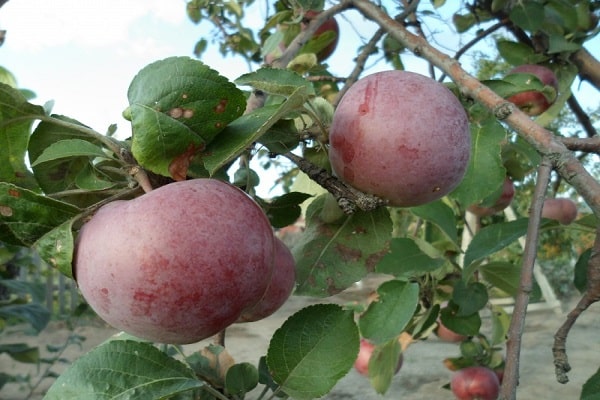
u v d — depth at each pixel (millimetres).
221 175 300
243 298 214
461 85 317
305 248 323
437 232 745
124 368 242
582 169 258
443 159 260
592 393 293
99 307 213
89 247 209
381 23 397
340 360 264
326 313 274
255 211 223
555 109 603
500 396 234
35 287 825
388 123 256
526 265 255
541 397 1260
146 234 199
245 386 310
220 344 341
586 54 610
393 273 505
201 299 202
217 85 223
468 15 724
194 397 313
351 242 321
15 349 851
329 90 700
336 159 272
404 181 260
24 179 274
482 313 1909
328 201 323
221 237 204
